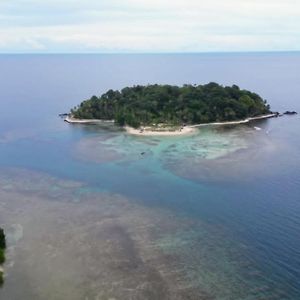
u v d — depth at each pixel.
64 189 113.19
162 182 117.12
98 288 69.12
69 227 90.50
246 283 69.69
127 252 80.00
